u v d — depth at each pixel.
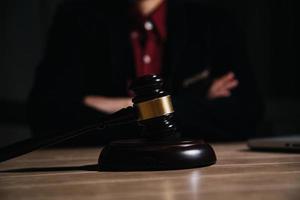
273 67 3.51
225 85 2.13
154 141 0.80
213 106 1.99
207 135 1.96
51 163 0.96
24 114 3.07
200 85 2.14
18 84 3.11
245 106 2.11
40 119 2.12
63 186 0.63
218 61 2.38
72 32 2.33
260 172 0.71
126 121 0.81
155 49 2.26
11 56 3.09
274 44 3.50
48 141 0.80
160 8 2.28
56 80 2.24
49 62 2.31
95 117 2.03
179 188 0.58
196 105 1.97
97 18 2.31
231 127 2.02
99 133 1.71
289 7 3.48
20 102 3.07
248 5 3.47
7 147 0.80
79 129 0.80
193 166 0.78
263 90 3.48
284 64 3.51
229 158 0.95
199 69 2.29
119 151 0.79
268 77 3.50
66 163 0.94
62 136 0.80
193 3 2.41
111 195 0.54
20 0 3.11
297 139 1.11
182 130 1.94
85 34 2.31
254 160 0.90
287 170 0.73
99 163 0.82
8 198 0.55
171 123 0.82
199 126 1.95
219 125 2.00
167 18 2.27
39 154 1.24
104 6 2.34
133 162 0.77
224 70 2.37
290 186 0.58
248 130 2.07
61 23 2.36
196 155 0.79
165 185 0.61
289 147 1.08
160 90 0.81
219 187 0.58
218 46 2.37
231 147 1.30
